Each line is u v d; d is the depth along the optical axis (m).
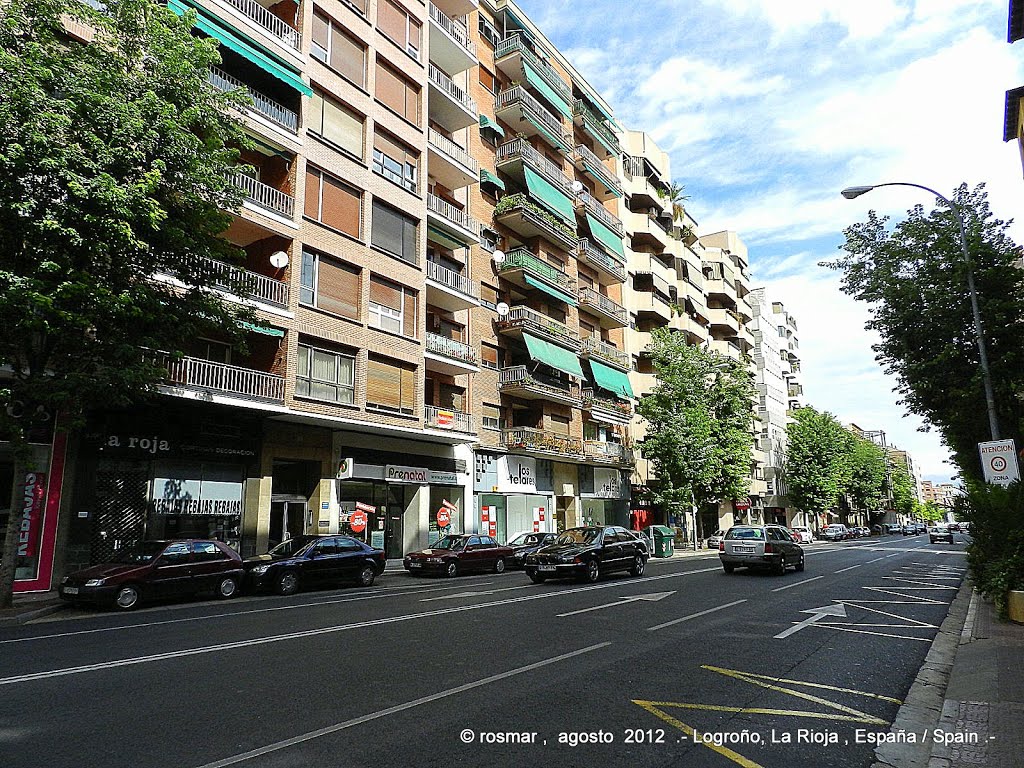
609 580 17.97
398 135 25.27
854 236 19.50
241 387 18.81
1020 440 17.11
